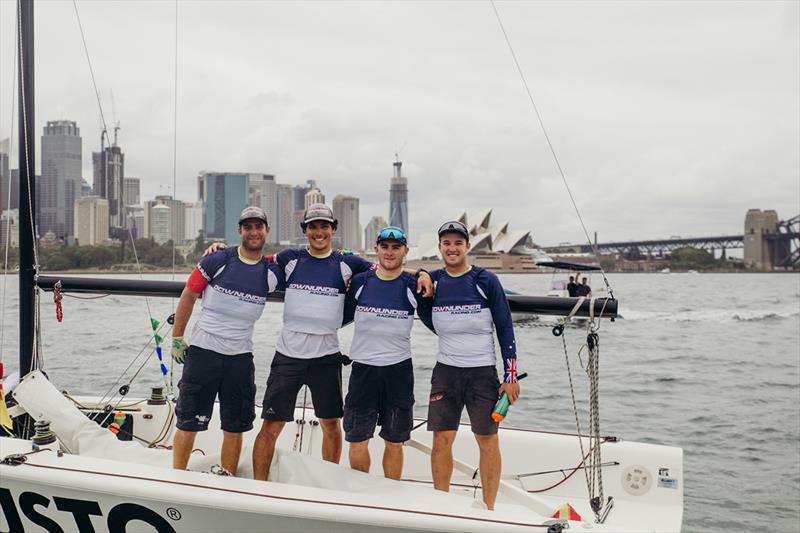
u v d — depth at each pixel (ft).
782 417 33.19
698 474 24.07
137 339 46.85
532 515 10.35
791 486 22.72
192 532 10.64
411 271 12.21
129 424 16.49
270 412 12.05
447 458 12.00
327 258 12.32
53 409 13.19
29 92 14.88
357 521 10.16
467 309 11.84
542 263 77.15
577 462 14.52
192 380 11.88
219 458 12.58
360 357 12.01
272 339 51.16
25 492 11.16
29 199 14.74
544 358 53.78
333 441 12.60
